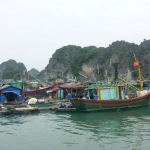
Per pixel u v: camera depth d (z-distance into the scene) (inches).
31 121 1254.9
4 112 1451.8
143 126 1077.8
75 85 2207.2
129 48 6742.1
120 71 6176.2
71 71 7559.1
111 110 1537.9
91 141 858.8
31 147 812.6
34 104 1699.1
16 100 1985.7
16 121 1258.6
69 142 856.3
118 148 772.6
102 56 7219.5
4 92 1935.3
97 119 1275.8
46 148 798.5
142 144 807.1
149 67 6151.6
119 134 941.2
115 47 6934.1
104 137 904.3
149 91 1782.7
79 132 994.7
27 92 2450.8
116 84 1664.6
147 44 6796.3
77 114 1443.2
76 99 1485.0
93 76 6560.0
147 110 1573.6
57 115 1427.2
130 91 2023.9
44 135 960.9
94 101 1493.6
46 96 2463.1
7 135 971.9
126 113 1461.6
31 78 7155.5
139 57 6540.4
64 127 1098.1
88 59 7524.6
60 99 2135.8
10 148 806.5
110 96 1624.0
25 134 983.6
